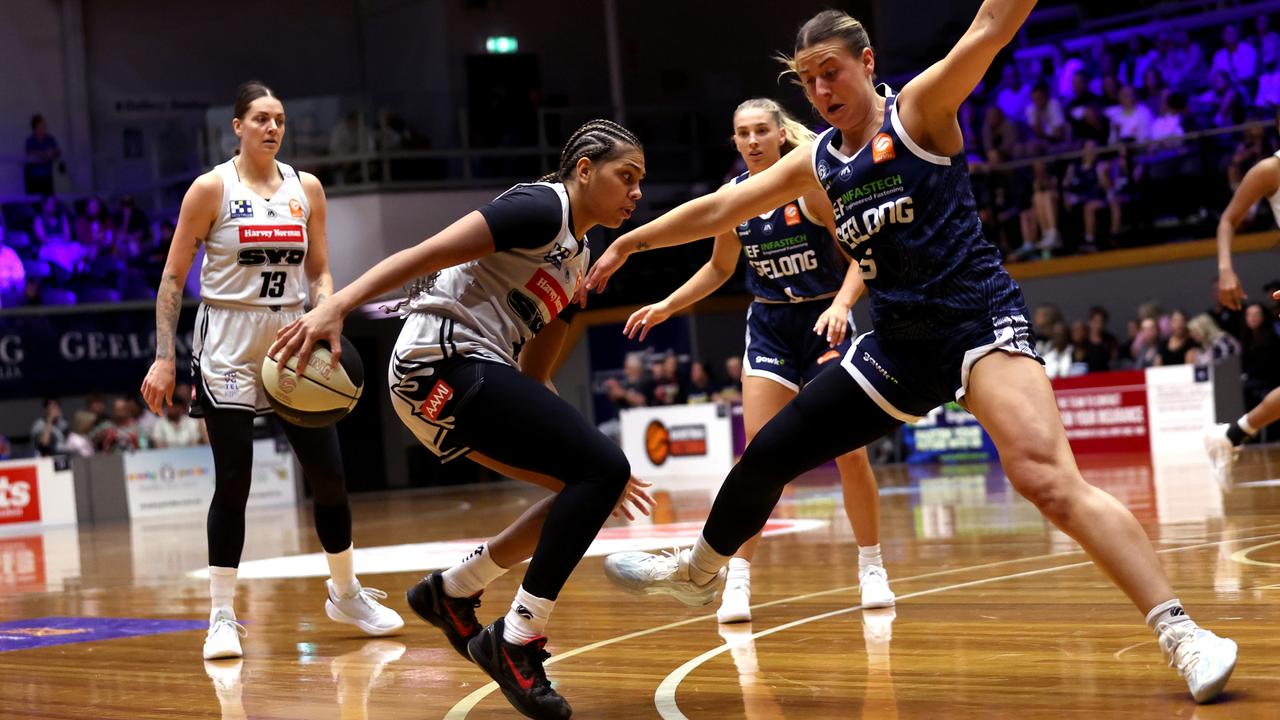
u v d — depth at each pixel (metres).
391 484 20.08
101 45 19.42
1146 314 13.66
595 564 6.25
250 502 16.23
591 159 3.12
